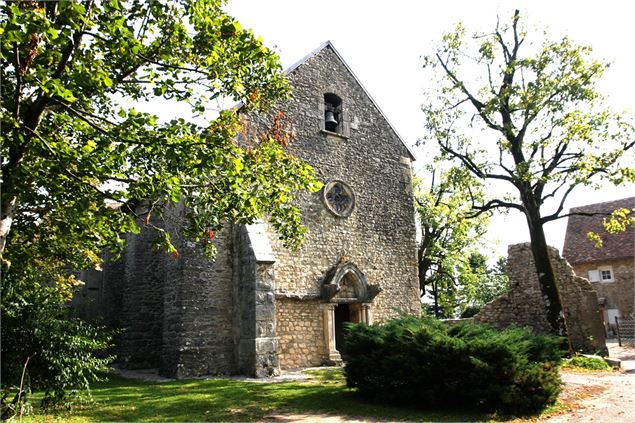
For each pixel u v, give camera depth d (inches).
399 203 658.2
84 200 264.4
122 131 269.1
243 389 377.1
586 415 292.2
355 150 631.8
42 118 296.5
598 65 556.1
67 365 267.4
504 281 1520.7
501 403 297.3
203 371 462.3
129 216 293.1
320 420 283.6
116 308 681.6
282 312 519.8
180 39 296.8
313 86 611.8
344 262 564.7
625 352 745.0
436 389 305.6
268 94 352.8
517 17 615.5
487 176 636.7
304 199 568.4
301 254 548.4
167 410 306.8
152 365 587.5
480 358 298.2
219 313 486.0
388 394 325.7
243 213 330.0
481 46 630.5
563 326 577.0
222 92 317.1
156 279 610.2
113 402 330.6
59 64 264.5
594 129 556.1
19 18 205.0
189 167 286.5
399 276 629.6
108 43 268.7
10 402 257.8
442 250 929.5
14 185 250.1
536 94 579.2
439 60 659.4
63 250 385.4
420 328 326.0
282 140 417.7
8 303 258.2
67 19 231.1
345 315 597.6
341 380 418.3
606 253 1135.6
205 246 356.5
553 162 596.7
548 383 300.2
